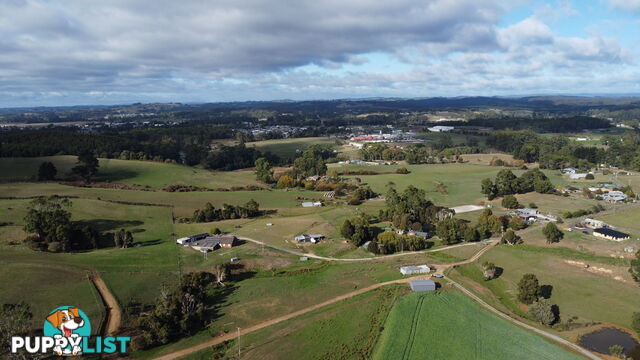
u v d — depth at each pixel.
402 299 80.06
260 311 77.50
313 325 71.62
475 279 92.06
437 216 131.25
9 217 111.75
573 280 89.12
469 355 62.94
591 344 67.62
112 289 80.06
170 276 88.94
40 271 82.50
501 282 91.12
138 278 85.88
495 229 120.81
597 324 73.75
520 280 84.88
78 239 101.75
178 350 65.06
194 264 96.56
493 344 66.00
